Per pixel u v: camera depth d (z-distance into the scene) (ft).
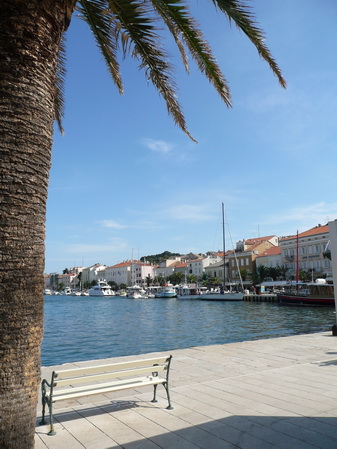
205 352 32.76
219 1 14.71
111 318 134.10
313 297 156.25
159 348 64.34
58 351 62.44
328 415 16.30
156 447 13.32
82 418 16.47
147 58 16.88
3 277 8.91
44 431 14.99
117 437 14.26
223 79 17.52
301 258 240.94
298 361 28.30
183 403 18.40
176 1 14.99
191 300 257.55
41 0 9.86
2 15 9.50
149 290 361.51
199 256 451.94
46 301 311.47
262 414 16.60
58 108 23.62
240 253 303.68
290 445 13.30
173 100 18.86
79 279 561.84
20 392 9.04
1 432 8.71
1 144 9.12
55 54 10.54
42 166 9.86
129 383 17.34
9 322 8.95
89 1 15.84
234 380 22.86
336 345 35.12
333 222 40.45
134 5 14.47
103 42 17.62
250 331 84.43
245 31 15.53
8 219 9.07
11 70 9.40
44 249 10.02
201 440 13.84
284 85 17.03
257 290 245.24
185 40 17.22
